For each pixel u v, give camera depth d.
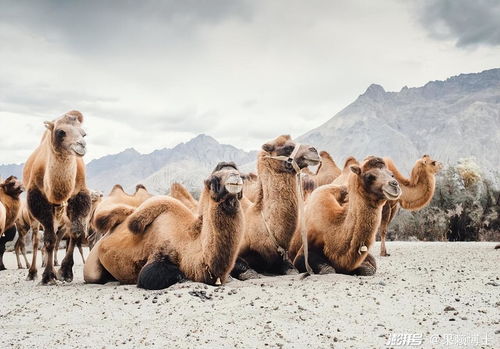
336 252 8.38
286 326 5.34
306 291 6.86
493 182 25.05
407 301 6.40
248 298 6.45
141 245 7.79
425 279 8.21
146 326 5.44
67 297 7.08
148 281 7.24
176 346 4.80
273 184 8.48
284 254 8.53
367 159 8.06
